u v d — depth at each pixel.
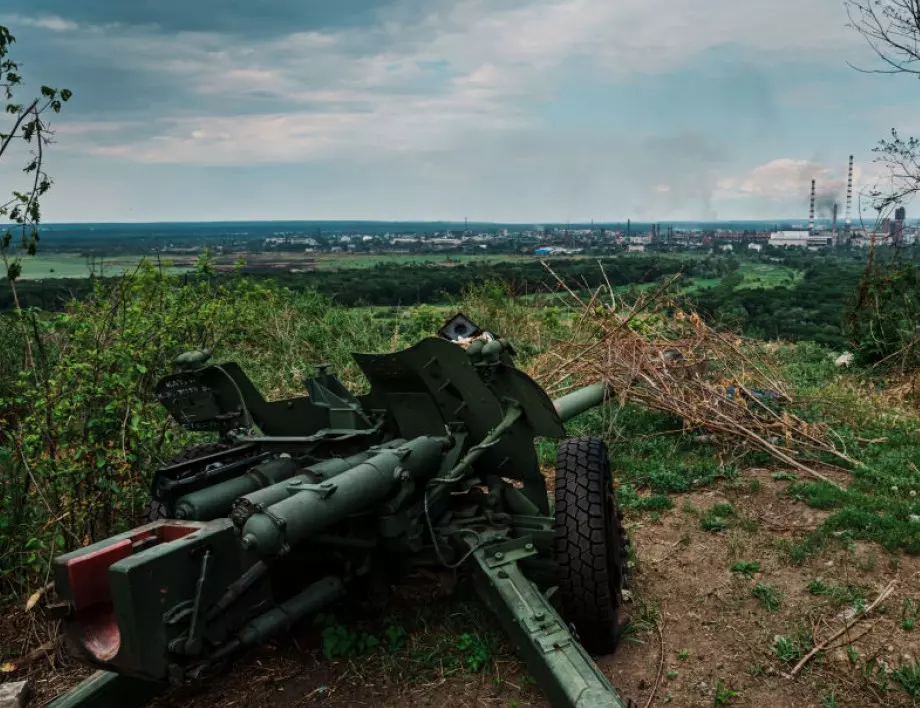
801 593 4.79
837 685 3.90
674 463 7.16
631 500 6.37
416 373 4.62
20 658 4.40
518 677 4.05
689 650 4.25
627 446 7.80
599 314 10.32
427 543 4.38
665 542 5.63
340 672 4.19
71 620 3.19
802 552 5.23
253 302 11.61
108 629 3.29
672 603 4.76
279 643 4.46
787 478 6.83
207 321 8.18
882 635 4.30
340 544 4.05
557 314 12.77
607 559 4.05
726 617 4.56
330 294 14.84
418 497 4.32
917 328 11.70
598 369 8.66
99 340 5.67
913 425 8.30
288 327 11.75
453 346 4.40
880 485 6.54
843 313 12.81
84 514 5.05
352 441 4.51
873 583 4.86
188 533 3.41
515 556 4.19
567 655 3.48
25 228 5.14
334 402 4.72
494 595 3.96
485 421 4.58
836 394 9.25
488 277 14.92
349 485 3.67
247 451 4.50
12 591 4.94
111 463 5.18
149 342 5.98
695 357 9.07
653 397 8.13
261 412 4.91
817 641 4.26
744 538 5.61
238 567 3.44
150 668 3.06
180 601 3.18
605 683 3.30
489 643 4.29
